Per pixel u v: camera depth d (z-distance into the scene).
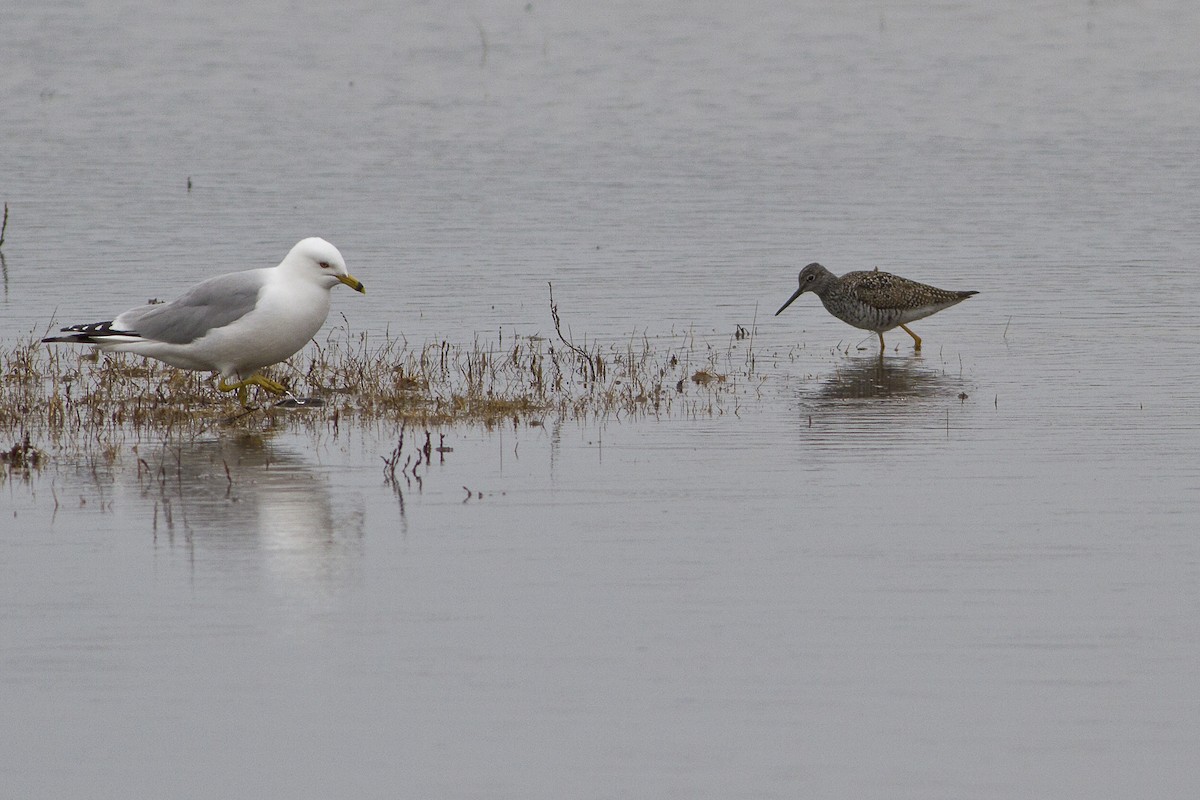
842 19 58.38
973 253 26.38
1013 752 9.59
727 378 18.94
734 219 29.41
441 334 21.17
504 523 13.39
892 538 12.98
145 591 11.88
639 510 13.72
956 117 41.31
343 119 41.22
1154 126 39.78
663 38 54.88
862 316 20.67
